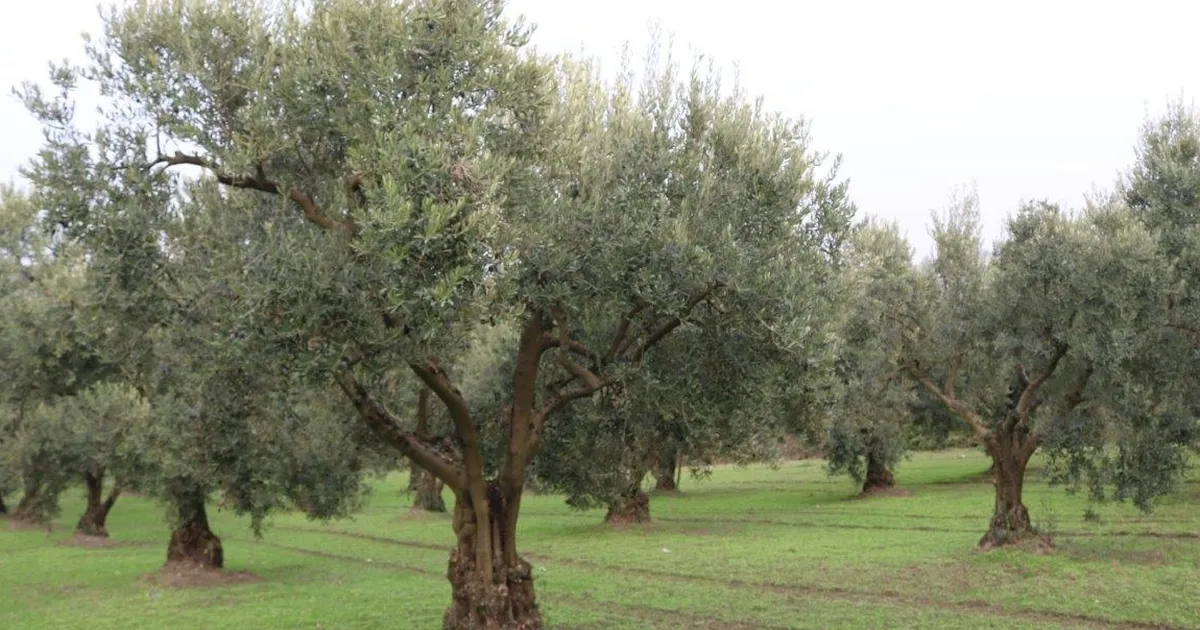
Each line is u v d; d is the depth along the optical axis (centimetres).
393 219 927
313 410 1902
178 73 1119
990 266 2434
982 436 2455
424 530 3722
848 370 2497
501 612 1403
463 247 969
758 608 1897
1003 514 2411
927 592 2002
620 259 1179
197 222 1172
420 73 1103
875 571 2280
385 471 3466
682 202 1195
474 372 2042
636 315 1334
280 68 1174
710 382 1380
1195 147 2169
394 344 1033
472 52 1141
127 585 2473
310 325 998
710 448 1591
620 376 1337
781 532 3244
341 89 1109
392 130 1038
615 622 1781
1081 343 2042
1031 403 2350
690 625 1753
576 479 1631
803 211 1315
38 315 3023
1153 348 2053
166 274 1163
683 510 4241
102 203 1114
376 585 2369
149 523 4506
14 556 3197
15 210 3538
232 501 2444
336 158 1217
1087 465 2250
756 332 1240
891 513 3662
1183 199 2141
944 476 5281
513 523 1457
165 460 2233
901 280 2531
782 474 6412
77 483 3981
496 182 1027
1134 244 1967
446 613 1454
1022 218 2238
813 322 1225
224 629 1812
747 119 1323
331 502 2561
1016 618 1722
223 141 1164
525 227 1159
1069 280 2069
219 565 2648
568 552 2928
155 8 1179
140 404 2752
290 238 1042
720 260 1180
